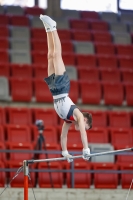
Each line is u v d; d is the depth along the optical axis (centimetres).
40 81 2403
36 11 3148
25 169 1271
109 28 3084
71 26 3039
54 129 2134
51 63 1199
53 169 1880
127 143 2173
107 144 2020
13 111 2244
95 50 2814
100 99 2441
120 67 2692
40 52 2683
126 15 3250
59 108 1202
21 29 2852
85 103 2427
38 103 2400
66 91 1195
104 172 1838
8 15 2992
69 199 1778
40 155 1967
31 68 2506
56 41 1181
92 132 2162
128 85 2489
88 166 1928
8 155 2016
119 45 2841
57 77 1183
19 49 2706
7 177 1902
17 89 2373
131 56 2797
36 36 2852
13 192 1753
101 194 1809
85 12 3231
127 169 1945
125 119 2333
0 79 2369
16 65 2494
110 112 2334
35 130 2130
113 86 2470
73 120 1205
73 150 1998
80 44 2802
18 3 3269
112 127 2258
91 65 2662
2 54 2586
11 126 2108
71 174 1861
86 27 3056
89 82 2450
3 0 3256
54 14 3119
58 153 1831
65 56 2648
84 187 1909
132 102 2469
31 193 1762
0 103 2366
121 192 1828
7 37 2794
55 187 1886
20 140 2091
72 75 2538
